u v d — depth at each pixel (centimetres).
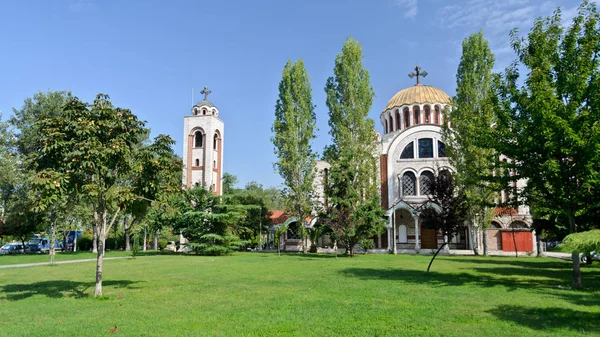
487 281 1800
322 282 1759
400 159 4938
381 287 1599
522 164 1741
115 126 1473
